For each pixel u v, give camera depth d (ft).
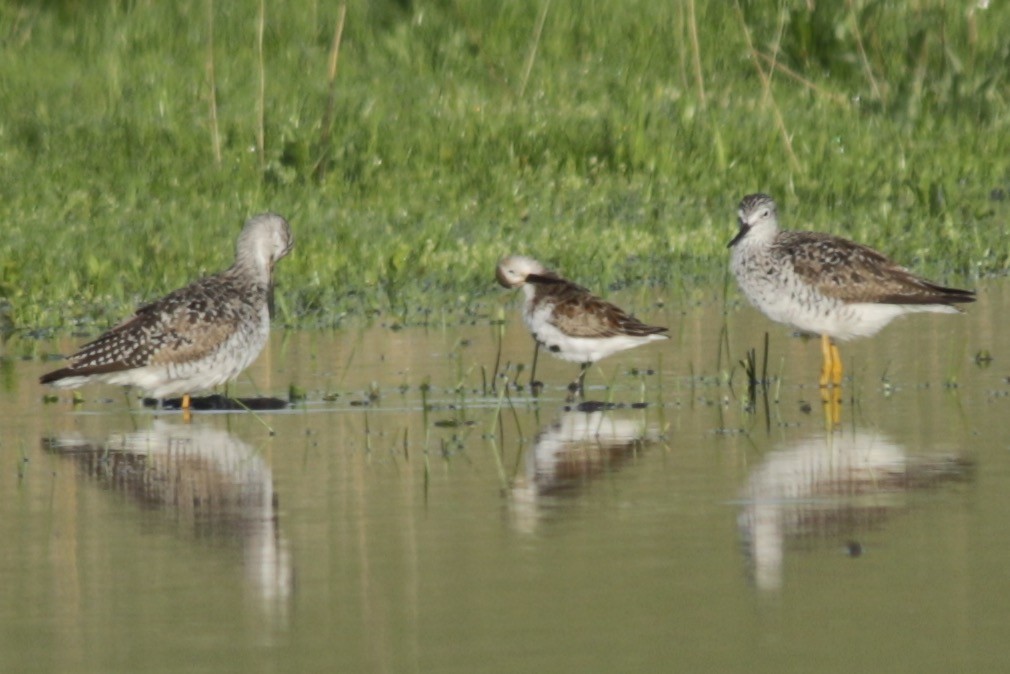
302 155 75.31
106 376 44.98
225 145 77.20
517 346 53.57
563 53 92.07
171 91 84.89
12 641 28.68
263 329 47.09
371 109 81.35
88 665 27.66
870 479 37.29
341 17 77.41
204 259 63.31
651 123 79.71
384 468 39.22
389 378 49.29
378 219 69.31
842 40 88.48
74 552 33.22
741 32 90.58
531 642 28.25
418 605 30.04
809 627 28.73
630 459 39.60
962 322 55.36
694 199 72.74
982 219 70.85
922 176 74.18
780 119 76.33
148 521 35.22
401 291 60.95
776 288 49.83
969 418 42.78
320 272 61.93
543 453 40.34
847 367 49.60
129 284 61.36
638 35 92.07
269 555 32.89
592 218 69.82
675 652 27.78
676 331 55.06
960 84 85.40
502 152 77.15
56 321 57.47
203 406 46.55
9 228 67.10
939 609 29.43
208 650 28.22
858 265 49.08
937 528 33.68
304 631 28.94
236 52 91.91
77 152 77.10
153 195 72.49
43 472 39.24
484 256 64.28
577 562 32.09
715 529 33.91
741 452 39.96
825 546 32.76
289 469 39.32
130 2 95.66
